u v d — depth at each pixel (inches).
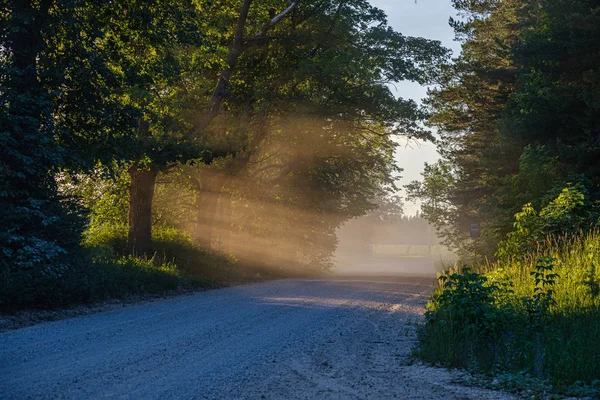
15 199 653.9
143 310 606.5
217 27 1068.5
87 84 771.4
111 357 346.6
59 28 776.9
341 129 1425.9
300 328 482.6
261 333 450.6
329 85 1348.4
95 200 1334.9
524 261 660.1
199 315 560.4
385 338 450.0
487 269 753.0
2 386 273.1
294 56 1355.8
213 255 1226.6
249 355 362.6
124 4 832.3
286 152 1491.1
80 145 787.4
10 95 652.1
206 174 1321.4
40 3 749.9
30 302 554.6
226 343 402.6
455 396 277.7
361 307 659.4
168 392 271.0
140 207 1072.8
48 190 697.0
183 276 949.8
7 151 626.8
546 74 1023.0
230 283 1111.6
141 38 889.5
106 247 972.6
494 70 1289.4
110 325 486.3
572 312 442.6
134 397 260.7
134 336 426.6
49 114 703.7
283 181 1574.8
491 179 1215.6
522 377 303.0
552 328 395.2
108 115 772.6
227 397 266.8
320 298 764.0
